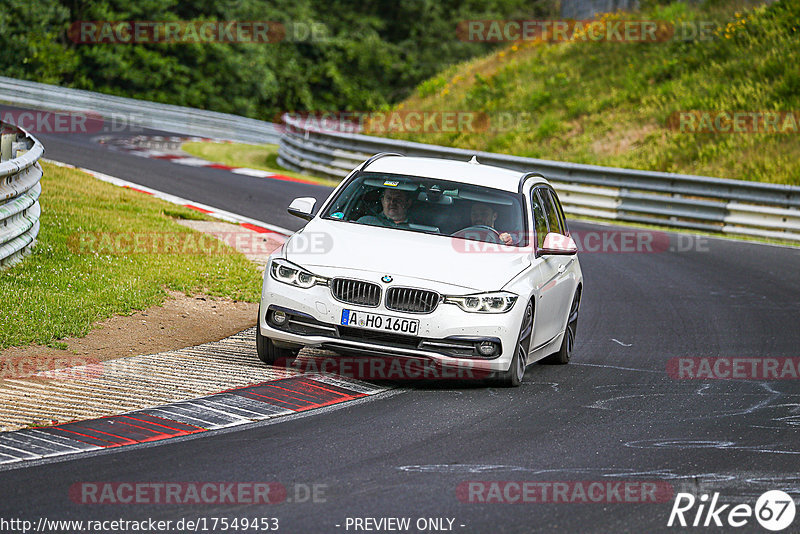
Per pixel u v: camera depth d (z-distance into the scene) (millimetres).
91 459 21891
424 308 29125
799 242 76812
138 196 64438
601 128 113250
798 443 25844
